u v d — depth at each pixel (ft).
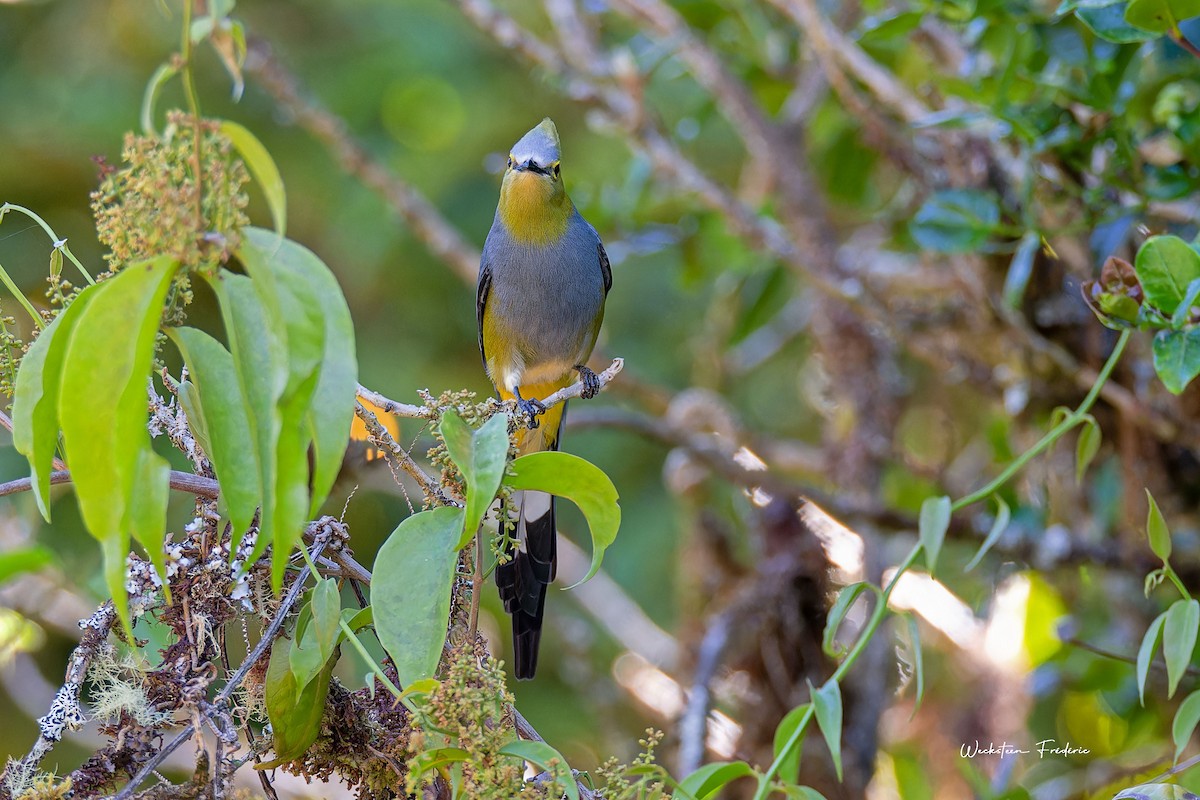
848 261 38.88
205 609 16.99
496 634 47.83
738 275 42.39
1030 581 33.17
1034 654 33.12
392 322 52.16
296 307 13.37
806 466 41.75
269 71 37.24
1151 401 29.91
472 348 52.80
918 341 33.94
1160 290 20.24
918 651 18.42
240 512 15.05
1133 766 28.50
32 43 51.39
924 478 37.14
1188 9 21.53
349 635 15.98
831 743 17.93
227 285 14.43
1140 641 31.09
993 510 33.01
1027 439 32.91
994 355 35.42
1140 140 28.55
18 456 38.45
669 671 40.32
